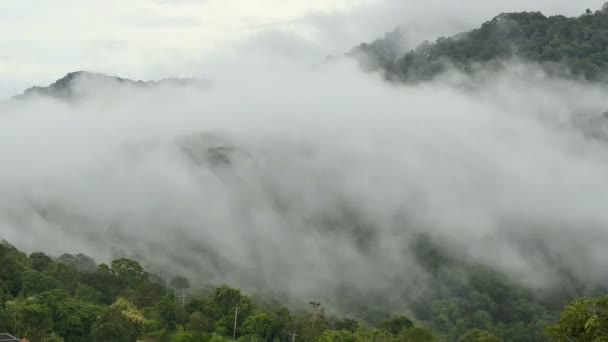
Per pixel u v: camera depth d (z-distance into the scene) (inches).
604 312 1990.7
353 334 4421.8
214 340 4025.6
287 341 4704.7
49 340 3617.1
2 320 3646.7
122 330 3887.8
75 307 4077.3
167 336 4124.0
